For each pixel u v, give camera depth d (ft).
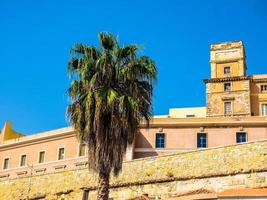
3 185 157.17
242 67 241.14
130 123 82.53
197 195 101.91
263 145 116.98
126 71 85.05
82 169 139.85
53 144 215.51
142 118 86.33
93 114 82.28
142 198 119.96
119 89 85.92
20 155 227.81
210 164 122.52
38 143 222.28
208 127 188.24
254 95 235.40
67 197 138.92
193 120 189.78
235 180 117.19
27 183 151.23
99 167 80.64
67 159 204.74
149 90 87.25
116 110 82.02
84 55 87.86
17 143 231.09
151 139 187.93
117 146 81.15
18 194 151.33
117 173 82.02
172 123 189.47
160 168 128.57
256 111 232.32
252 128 185.47
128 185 130.11
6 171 229.66
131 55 87.30
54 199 141.49
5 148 236.43
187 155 126.82
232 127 187.01
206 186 120.47
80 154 202.18
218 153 122.72
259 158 116.16
